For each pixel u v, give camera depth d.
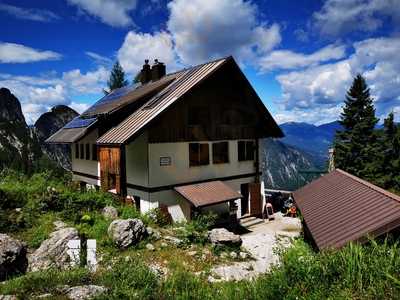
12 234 12.92
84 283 7.73
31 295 6.92
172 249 13.28
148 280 8.08
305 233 14.01
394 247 6.68
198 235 14.34
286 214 24.09
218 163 22.00
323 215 10.35
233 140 22.92
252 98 23.70
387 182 30.81
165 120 19.28
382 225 7.81
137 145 19.61
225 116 22.38
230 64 21.80
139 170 19.48
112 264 10.41
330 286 6.06
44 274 8.13
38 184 18.94
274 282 6.52
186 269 11.55
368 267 6.10
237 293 7.05
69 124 28.91
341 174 14.61
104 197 17.69
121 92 29.83
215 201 18.97
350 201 10.52
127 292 7.12
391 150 31.66
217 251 13.45
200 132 20.92
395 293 5.38
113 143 18.33
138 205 19.89
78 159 28.81
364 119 36.09
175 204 19.67
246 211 24.34
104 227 13.80
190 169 20.48
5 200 14.90
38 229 13.13
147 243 13.43
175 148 19.73
